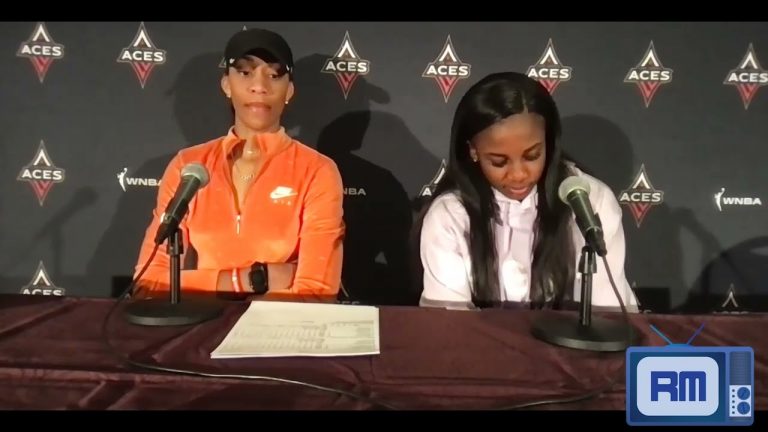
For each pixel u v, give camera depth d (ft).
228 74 6.45
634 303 6.08
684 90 6.74
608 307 5.64
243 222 6.31
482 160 6.19
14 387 3.15
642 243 6.91
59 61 6.73
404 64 6.72
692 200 6.88
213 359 3.38
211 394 3.12
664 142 6.80
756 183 6.87
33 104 6.78
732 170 6.85
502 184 6.18
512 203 6.21
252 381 3.12
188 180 4.16
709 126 6.79
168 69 6.71
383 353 3.55
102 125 6.79
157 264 5.95
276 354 3.44
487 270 6.14
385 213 6.85
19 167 6.85
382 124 6.78
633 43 6.68
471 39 6.69
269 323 4.02
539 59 6.70
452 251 6.10
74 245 6.93
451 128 6.73
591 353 3.62
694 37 6.68
